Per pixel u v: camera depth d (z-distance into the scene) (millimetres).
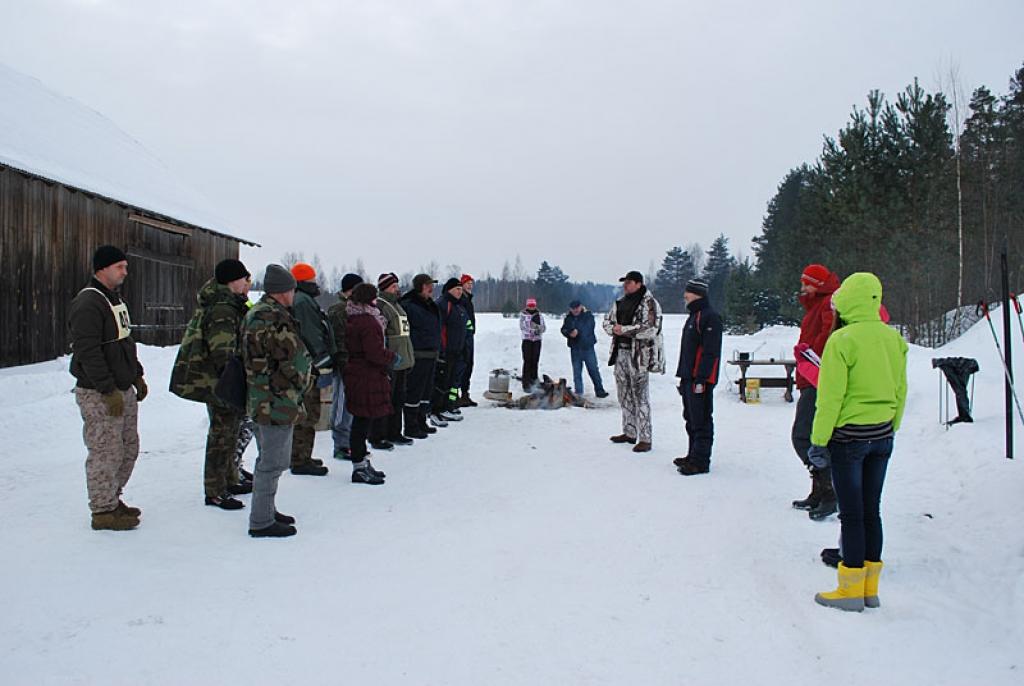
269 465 4637
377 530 4938
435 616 3594
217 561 4215
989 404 8477
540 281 79875
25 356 12320
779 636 3484
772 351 16438
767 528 5176
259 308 4594
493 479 6484
